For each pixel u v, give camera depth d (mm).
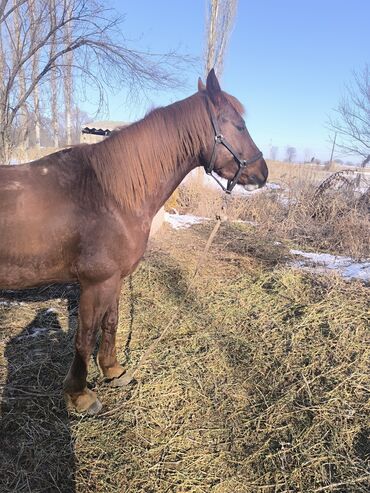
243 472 1996
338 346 2992
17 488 1853
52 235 2006
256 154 2432
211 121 2275
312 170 10180
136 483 1905
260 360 2875
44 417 2271
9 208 1938
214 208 7871
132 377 2625
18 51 6613
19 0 6266
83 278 2123
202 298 3830
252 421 2314
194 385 2594
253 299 3822
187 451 2102
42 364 2680
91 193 2070
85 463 1998
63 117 10938
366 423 2307
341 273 4551
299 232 6723
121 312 3455
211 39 11742
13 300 3578
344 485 1929
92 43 6207
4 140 6852
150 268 4359
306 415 2359
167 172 2264
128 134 2156
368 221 6297
